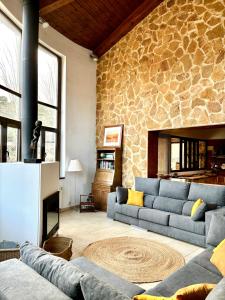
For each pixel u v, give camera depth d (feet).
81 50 21.98
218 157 28.60
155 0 18.83
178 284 6.48
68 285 4.49
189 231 13.20
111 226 16.14
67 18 18.49
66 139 20.66
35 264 5.39
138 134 20.24
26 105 13.41
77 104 21.71
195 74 16.96
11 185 11.77
